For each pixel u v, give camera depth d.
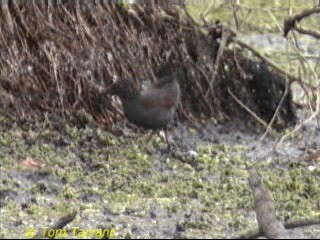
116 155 13.45
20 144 13.12
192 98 15.95
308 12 15.40
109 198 11.56
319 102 14.62
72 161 12.92
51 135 13.52
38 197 11.31
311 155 14.56
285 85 16.69
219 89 16.39
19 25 14.65
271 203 9.66
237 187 12.48
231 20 17.92
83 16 15.25
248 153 14.64
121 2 15.80
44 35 14.71
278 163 14.15
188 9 18.00
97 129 14.12
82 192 11.68
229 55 16.67
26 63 14.45
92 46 15.06
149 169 13.07
